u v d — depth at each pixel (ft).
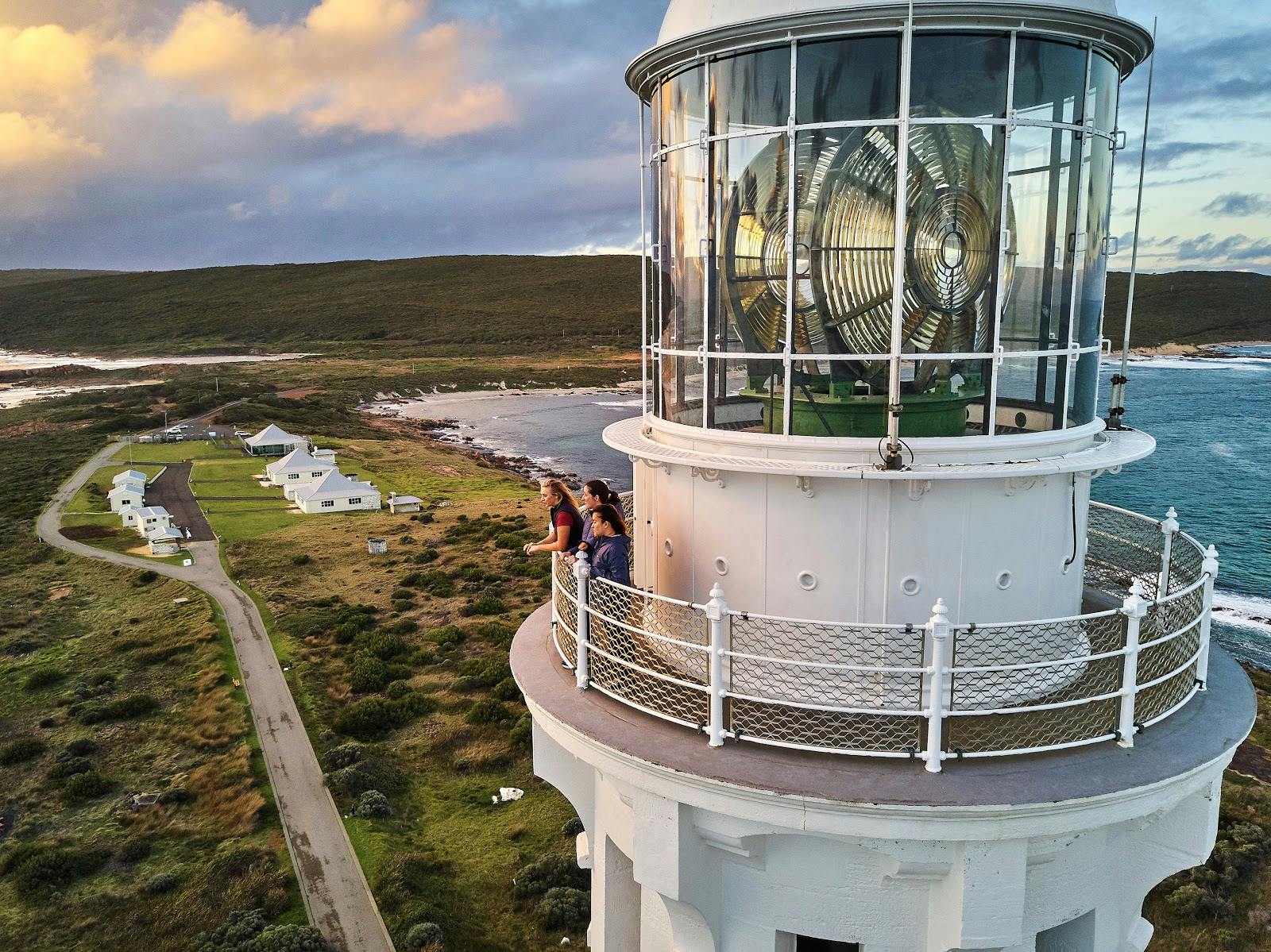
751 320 22.29
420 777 108.27
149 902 84.89
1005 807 17.94
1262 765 105.70
